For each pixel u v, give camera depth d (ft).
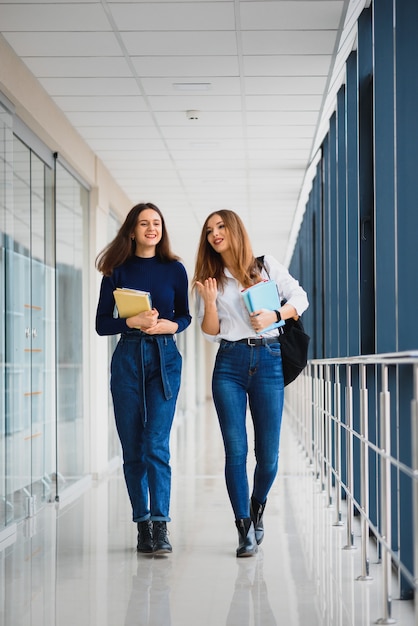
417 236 12.71
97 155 28.22
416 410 8.45
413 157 12.87
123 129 25.00
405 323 12.62
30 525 18.57
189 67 19.79
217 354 14.73
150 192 34.47
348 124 20.53
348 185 20.68
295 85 21.27
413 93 12.94
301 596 12.07
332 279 25.63
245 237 14.48
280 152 28.02
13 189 19.12
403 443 12.01
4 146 18.22
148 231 15.29
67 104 22.40
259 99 22.39
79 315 27.17
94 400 28.43
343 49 19.19
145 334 15.02
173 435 45.06
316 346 32.73
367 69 17.87
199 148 27.40
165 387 14.90
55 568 14.14
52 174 23.53
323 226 29.09
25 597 12.23
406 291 12.67
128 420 15.07
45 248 22.54
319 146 27.63
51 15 16.53
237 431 14.49
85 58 18.99
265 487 15.07
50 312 22.98
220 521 18.52
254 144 26.96
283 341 14.56
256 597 12.05
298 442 36.37
